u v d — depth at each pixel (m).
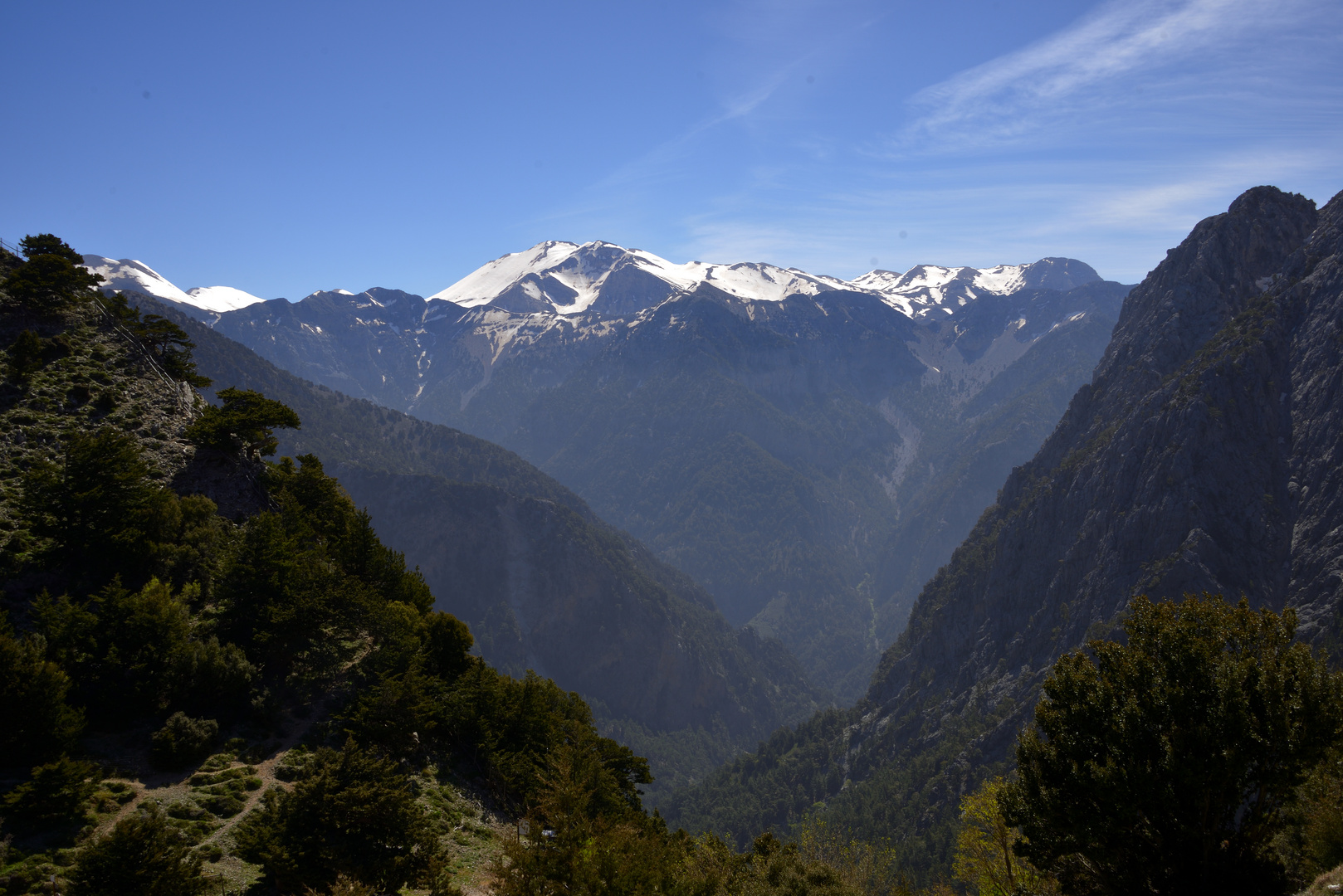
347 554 67.31
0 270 76.00
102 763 39.75
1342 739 27.19
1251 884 27.22
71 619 44.06
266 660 52.38
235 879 33.62
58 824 34.34
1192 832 27.00
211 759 42.62
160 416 71.81
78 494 51.84
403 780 40.25
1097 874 29.89
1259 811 28.05
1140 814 28.23
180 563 55.94
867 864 47.22
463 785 50.19
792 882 37.06
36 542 51.97
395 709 49.50
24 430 62.06
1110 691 29.89
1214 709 27.02
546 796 38.56
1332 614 115.50
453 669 62.59
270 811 35.91
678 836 50.50
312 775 37.00
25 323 72.44
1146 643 31.28
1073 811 28.44
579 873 27.25
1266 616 29.97
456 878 38.31
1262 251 183.12
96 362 72.88
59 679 38.91
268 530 54.66
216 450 71.44
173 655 45.62
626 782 63.41
